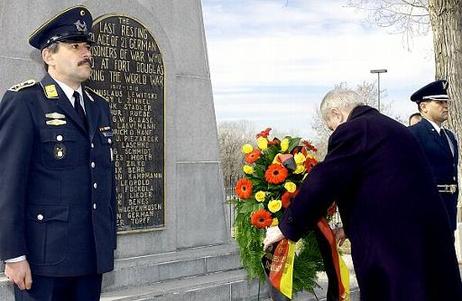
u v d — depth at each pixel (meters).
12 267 3.57
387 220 3.59
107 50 5.47
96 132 3.92
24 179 3.62
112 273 5.20
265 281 5.42
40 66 5.16
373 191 3.63
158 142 5.85
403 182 3.62
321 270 5.16
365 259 3.63
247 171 4.90
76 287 3.87
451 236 3.73
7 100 3.72
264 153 4.92
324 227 4.34
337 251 4.40
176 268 5.66
